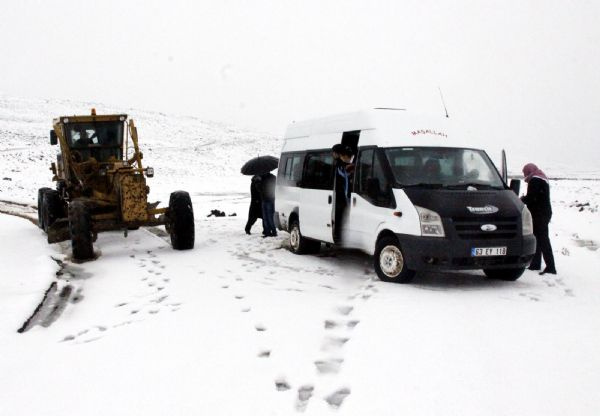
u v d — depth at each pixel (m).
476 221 6.93
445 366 4.44
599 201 21.77
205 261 9.34
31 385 4.40
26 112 74.56
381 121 8.24
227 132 83.38
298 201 10.32
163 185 33.91
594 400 3.81
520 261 7.16
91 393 4.20
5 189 26.62
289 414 3.75
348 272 8.48
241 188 32.81
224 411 3.81
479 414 3.64
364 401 3.89
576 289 7.12
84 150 11.71
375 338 5.12
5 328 5.73
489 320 5.61
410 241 7.02
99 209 10.62
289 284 7.60
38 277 7.91
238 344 5.14
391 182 7.50
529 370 4.33
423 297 6.54
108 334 5.59
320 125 10.04
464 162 8.00
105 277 8.20
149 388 4.24
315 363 4.68
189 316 6.05
